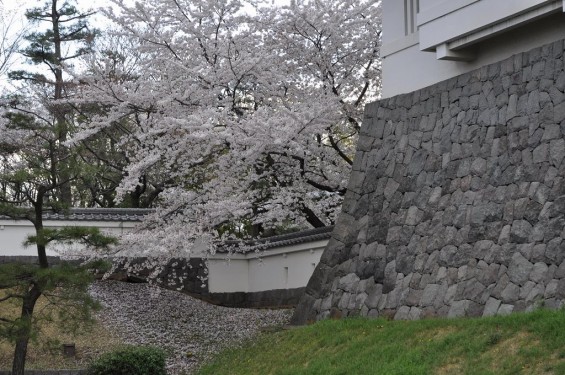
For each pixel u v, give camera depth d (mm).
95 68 13758
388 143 11570
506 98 9625
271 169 13719
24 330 10219
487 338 7488
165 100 12680
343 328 9992
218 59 13508
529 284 8461
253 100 14312
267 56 13023
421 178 10711
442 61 11102
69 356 12156
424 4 10906
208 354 12328
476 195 9680
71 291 10641
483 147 9812
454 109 10477
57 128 11078
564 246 8188
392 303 10336
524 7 9070
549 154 8812
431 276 9891
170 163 12906
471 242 9477
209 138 12141
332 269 11742
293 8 13766
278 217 13383
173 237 12453
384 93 12211
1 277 10234
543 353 6762
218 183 13172
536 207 8734
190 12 13367
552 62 9055
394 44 12031
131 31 13602
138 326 13992
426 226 10305
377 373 7738
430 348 7895
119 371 10805
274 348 10555
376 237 11133
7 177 10742
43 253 10789
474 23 9812
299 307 12133
